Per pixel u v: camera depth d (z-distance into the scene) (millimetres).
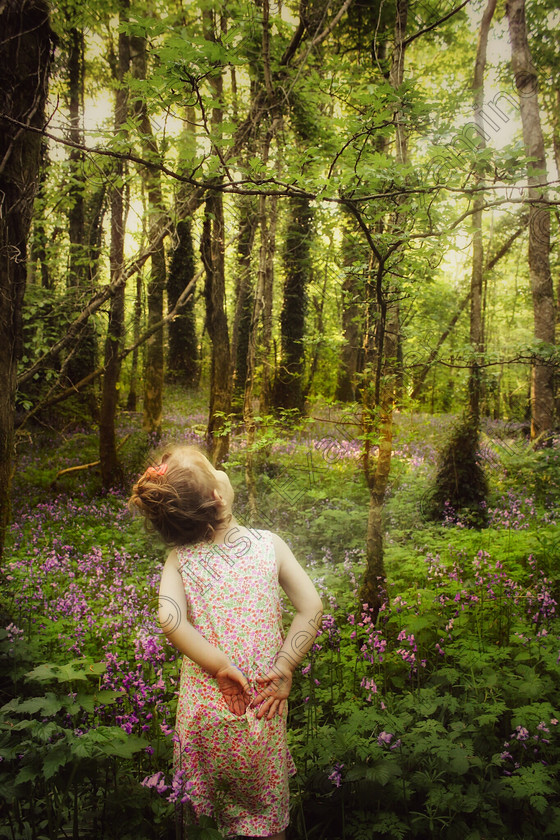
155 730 2414
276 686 1635
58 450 10875
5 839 1863
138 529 6531
